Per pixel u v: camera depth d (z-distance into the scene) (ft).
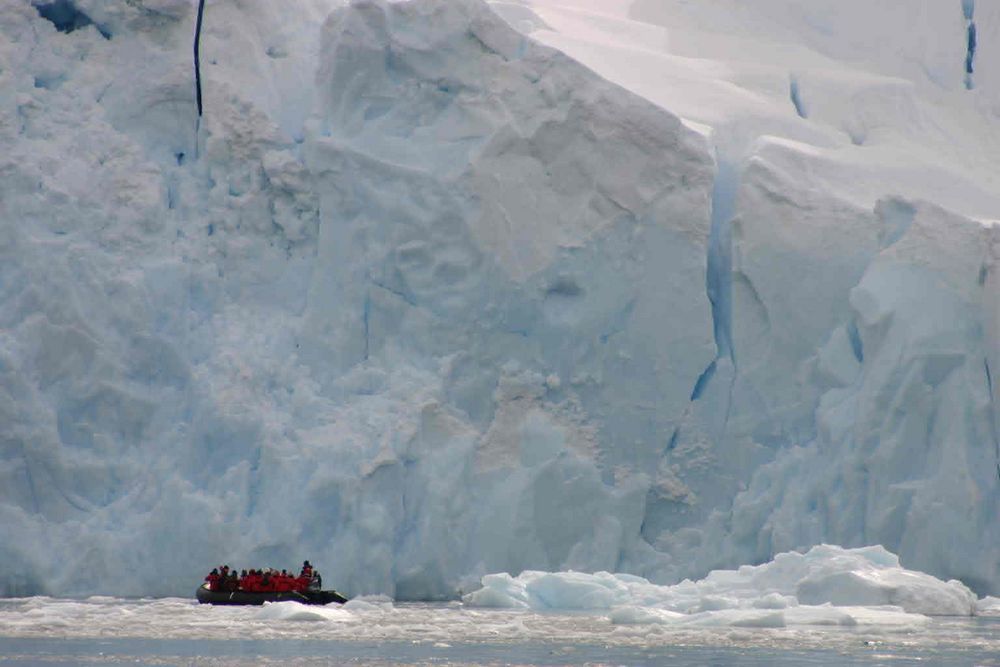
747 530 635.66
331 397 640.99
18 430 609.01
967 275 634.02
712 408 655.35
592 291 649.61
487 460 636.07
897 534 609.83
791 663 356.59
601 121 649.20
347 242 655.35
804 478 635.25
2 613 489.67
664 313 651.66
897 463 614.75
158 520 605.73
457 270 647.15
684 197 653.71
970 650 388.57
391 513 610.65
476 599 556.92
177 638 412.57
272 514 605.73
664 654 377.91
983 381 619.67
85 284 629.51
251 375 634.02
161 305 642.63
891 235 652.48
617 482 644.27
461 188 647.15
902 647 397.19
